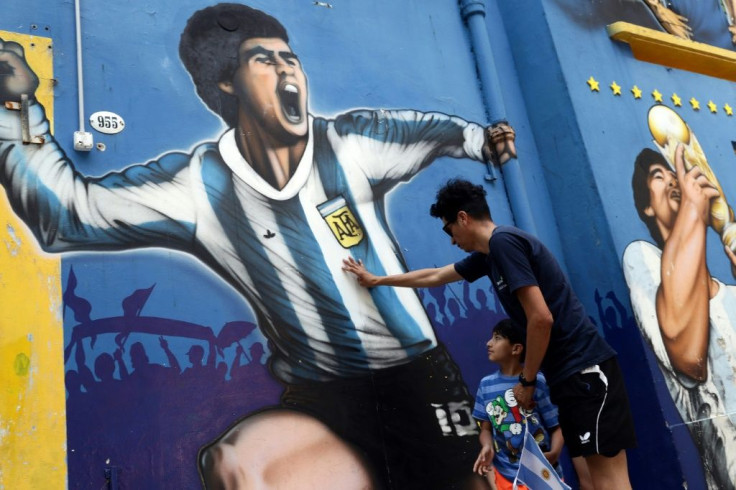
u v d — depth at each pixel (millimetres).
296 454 3418
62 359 3125
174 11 3930
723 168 5590
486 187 4539
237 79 3963
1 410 2969
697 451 4371
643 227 4793
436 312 4051
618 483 2932
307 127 4066
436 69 4699
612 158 4863
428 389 3855
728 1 6449
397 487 3582
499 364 3826
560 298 3080
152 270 3404
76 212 3348
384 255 4035
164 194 3555
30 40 3518
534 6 5082
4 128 3336
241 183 3764
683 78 5762
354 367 3705
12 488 2895
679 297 4785
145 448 3148
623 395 3000
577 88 4918
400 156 4316
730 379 4820
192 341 3381
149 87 3715
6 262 3160
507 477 3473
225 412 3342
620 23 5328
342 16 4484
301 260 3768
